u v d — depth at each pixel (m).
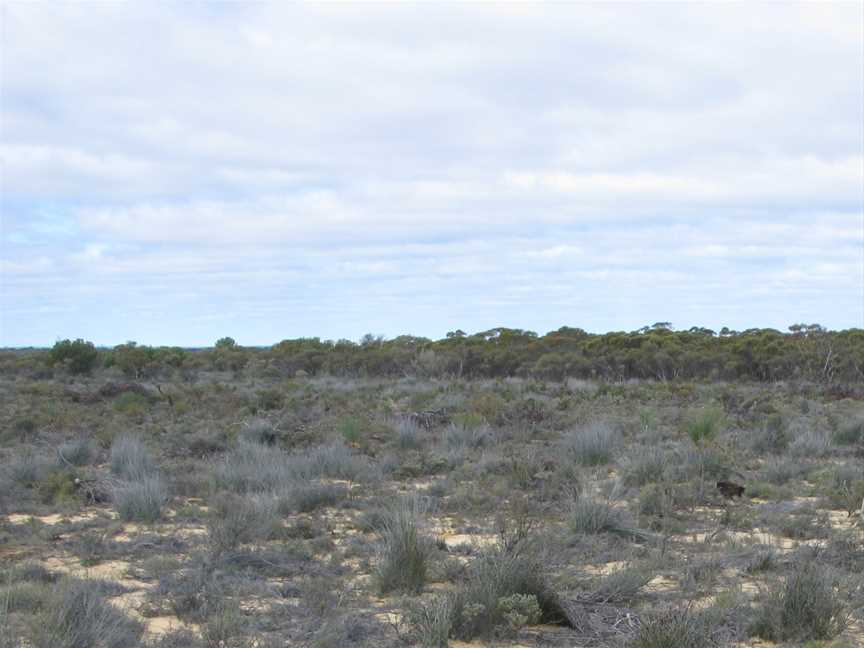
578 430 19.28
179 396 31.64
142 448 17.95
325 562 9.86
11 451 19.48
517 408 25.61
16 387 35.31
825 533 11.07
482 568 8.22
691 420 21.41
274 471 15.60
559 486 14.32
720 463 15.96
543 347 53.34
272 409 29.14
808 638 7.10
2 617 6.94
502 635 7.28
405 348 54.03
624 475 15.24
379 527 11.62
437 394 33.22
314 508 13.57
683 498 13.08
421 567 8.88
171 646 6.85
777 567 9.29
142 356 47.47
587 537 10.78
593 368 47.94
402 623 7.48
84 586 7.89
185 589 8.49
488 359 51.03
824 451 19.06
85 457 18.30
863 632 7.36
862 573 8.94
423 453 18.61
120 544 10.84
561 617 7.74
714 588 8.52
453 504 13.27
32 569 9.23
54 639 6.50
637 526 11.54
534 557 8.44
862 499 13.06
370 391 36.97
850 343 48.19
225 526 10.87
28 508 13.63
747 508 12.70
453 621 7.32
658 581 9.02
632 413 26.48
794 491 14.61
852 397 34.53
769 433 20.42
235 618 7.35
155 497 13.06
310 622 7.50
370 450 19.64
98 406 29.61
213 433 21.39
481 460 16.91
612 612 7.85
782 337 52.88
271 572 9.52
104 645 6.75
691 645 6.60
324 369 51.91
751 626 7.28
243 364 55.81
